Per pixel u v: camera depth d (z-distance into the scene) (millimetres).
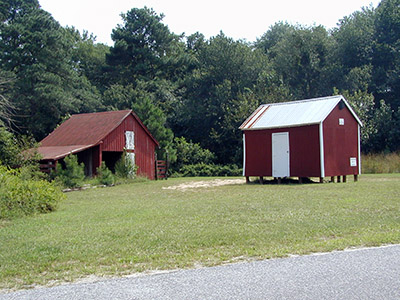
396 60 48750
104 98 46906
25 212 13070
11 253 8242
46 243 8961
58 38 42438
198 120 45875
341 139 23266
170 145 35531
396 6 51031
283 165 23344
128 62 53062
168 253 7969
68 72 43906
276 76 44594
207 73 48188
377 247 7969
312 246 8109
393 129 39969
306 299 5391
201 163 38250
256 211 12594
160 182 27938
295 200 14867
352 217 11188
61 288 6078
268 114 25062
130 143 29797
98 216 12594
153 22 53125
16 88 38750
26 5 47188
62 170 23594
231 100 44625
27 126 39969
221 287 5883
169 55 56188
